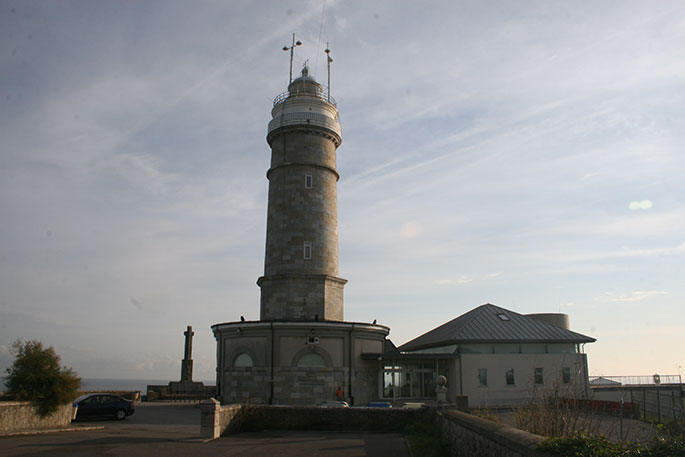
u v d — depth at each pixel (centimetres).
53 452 1653
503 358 3922
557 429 1303
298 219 3766
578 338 4050
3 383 2403
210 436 2069
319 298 3650
